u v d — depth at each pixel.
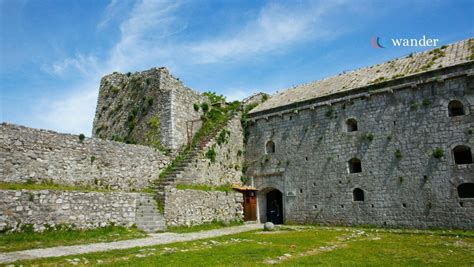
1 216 15.60
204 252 13.67
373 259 12.31
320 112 27.64
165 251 13.91
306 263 11.52
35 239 16.09
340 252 13.82
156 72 31.94
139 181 24.67
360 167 26.28
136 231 19.89
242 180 31.02
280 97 33.16
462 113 21.64
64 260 11.78
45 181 19.56
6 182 18.03
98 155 22.50
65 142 20.95
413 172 22.53
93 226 18.80
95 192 19.33
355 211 24.62
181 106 30.59
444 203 21.16
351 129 26.28
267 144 30.88
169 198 22.52
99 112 36.00
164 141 29.03
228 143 30.38
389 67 26.98
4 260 11.77
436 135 21.98
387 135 23.94
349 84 27.39
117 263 11.43
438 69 22.20
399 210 22.75
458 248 14.79
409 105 23.31
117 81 35.75
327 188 26.23
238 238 18.34
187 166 25.80
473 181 20.33
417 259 12.32
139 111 32.03
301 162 28.03
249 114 32.25
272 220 30.70
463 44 24.28
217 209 26.16
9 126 18.69
